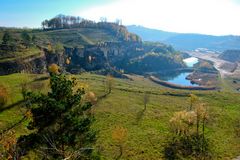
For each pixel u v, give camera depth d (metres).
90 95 95.56
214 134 84.06
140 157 66.88
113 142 72.75
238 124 93.38
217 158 69.75
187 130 82.69
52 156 28.53
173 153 70.44
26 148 28.02
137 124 88.56
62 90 30.27
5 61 144.12
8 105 84.88
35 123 29.55
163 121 93.19
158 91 141.50
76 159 28.36
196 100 108.06
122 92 129.12
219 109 109.25
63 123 29.55
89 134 31.25
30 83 110.62
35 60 166.12
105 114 93.50
